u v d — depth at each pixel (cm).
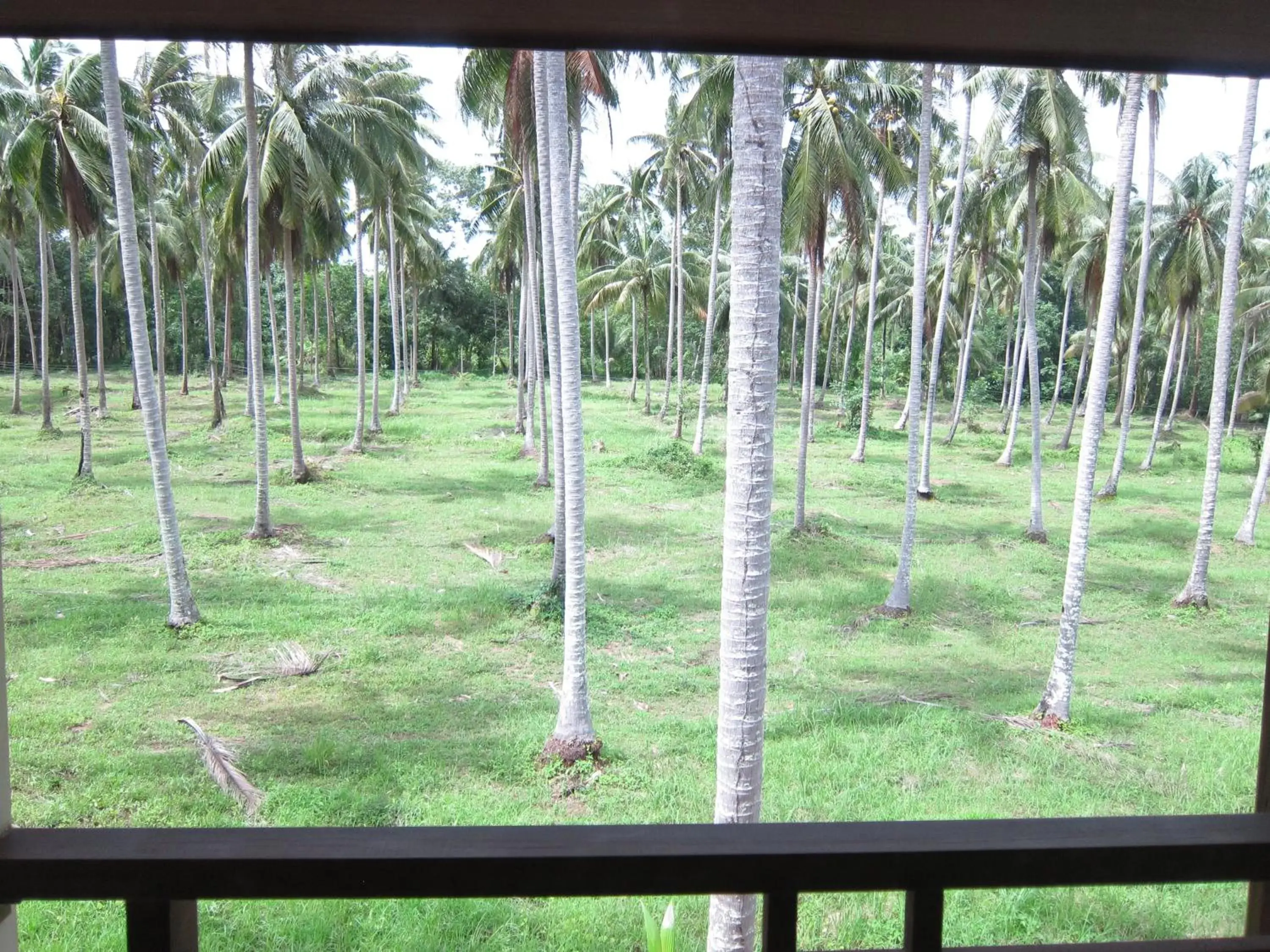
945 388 5025
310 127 1953
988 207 2306
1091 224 2897
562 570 1407
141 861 107
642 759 913
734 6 126
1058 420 4388
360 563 1625
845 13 129
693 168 2914
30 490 2094
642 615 1389
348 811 773
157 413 1227
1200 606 1577
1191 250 2777
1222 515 2381
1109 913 646
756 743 514
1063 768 916
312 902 639
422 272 4159
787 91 1655
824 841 112
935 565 1772
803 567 1714
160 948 108
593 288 3822
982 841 112
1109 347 1078
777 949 111
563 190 904
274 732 950
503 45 139
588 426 3350
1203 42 135
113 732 927
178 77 2466
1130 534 2141
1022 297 3125
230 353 4138
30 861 106
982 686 1166
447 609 1378
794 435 3472
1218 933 629
